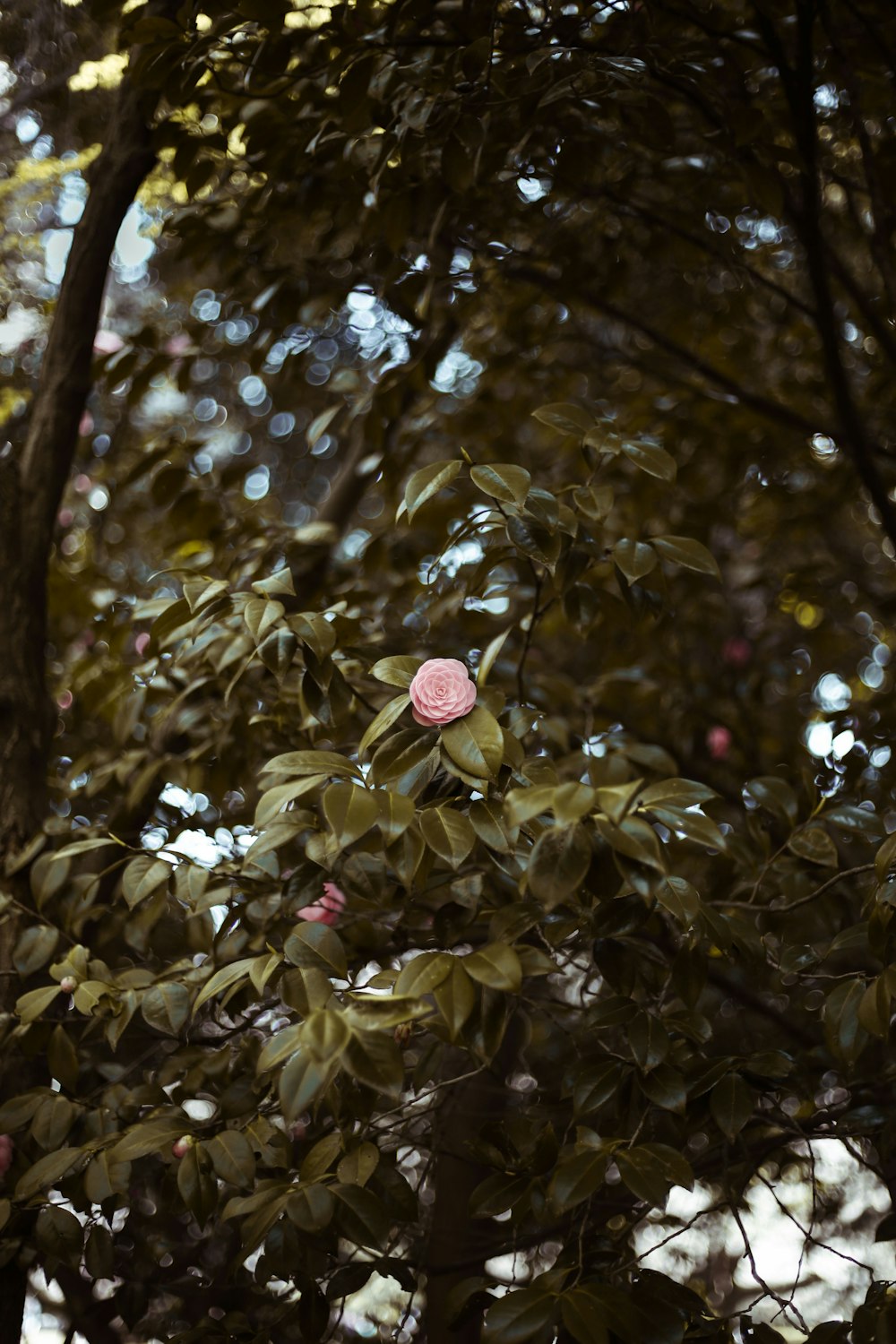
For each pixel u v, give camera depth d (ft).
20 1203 9.75
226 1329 9.59
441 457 15.34
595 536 9.94
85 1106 9.93
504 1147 9.50
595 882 8.48
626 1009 9.23
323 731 10.31
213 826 11.68
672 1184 8.89
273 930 10.08
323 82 10.87
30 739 10.96
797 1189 12.14
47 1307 12.33
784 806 10.17
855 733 12.24
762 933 10.68
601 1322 8.58
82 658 12.53
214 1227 10.35
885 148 11.93
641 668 13.25
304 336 12.59
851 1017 9.04
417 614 12.67
